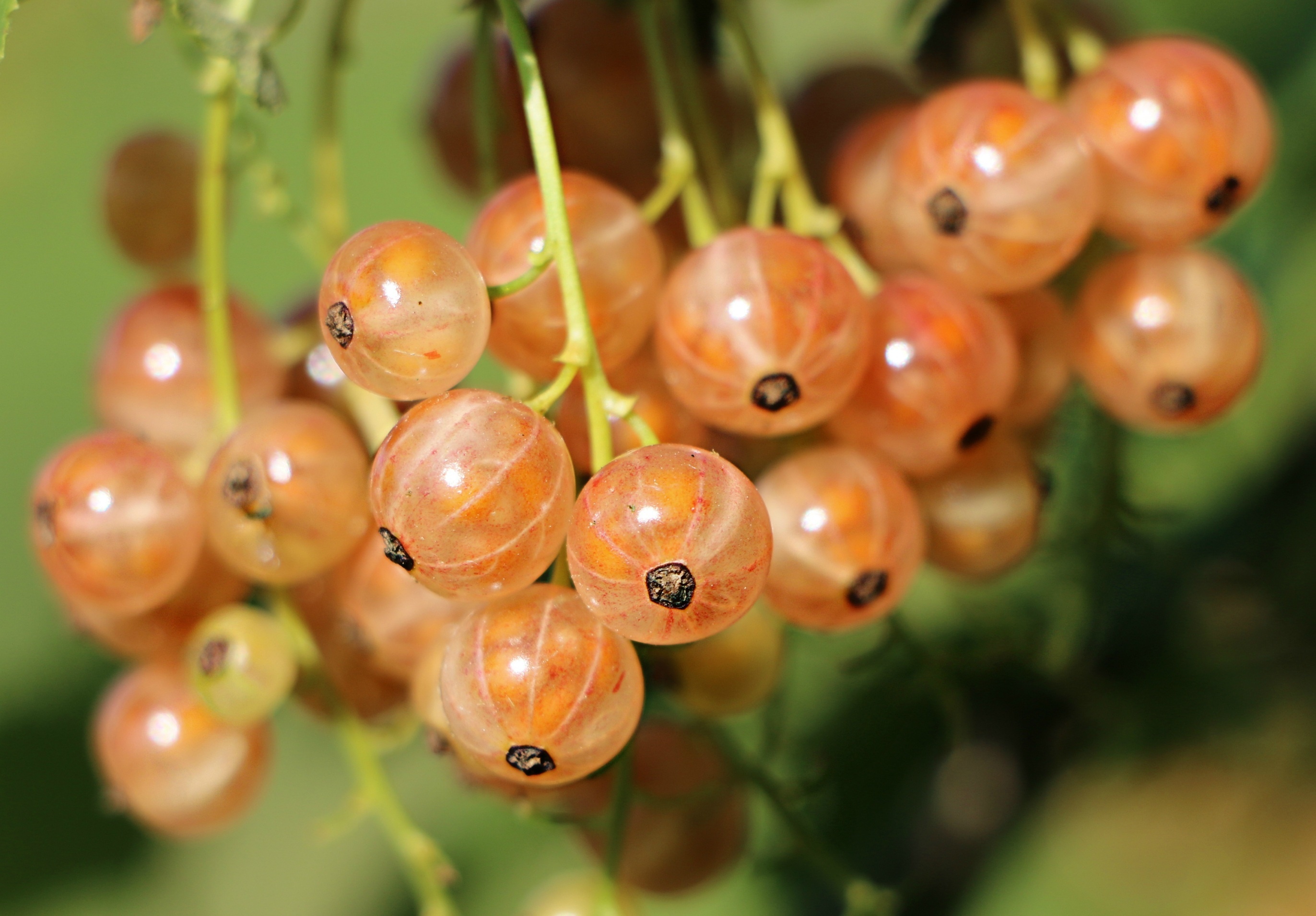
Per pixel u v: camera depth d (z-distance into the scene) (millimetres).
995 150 203
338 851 275
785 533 201
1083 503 222
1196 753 232
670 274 211
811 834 213
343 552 205
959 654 223
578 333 194
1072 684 229
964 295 206
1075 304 214
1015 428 214
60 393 337
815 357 198
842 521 201
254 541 202
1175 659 231
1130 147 208
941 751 231
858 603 202
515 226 199
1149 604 232
